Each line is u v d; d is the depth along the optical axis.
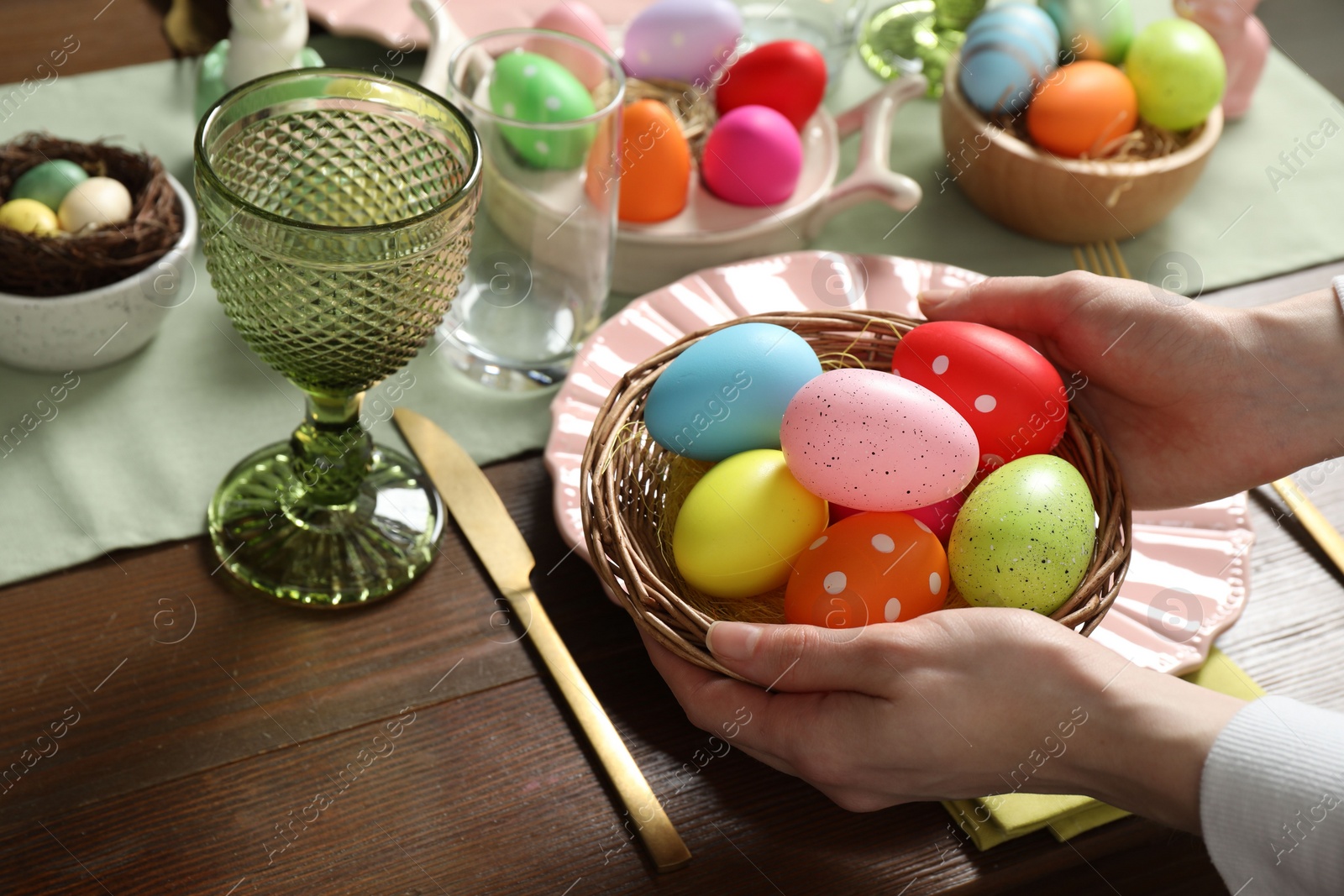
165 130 0.81
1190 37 0.81
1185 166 0.79
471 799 0.62
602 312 0.78
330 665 0.65
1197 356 0.70
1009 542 0.64
